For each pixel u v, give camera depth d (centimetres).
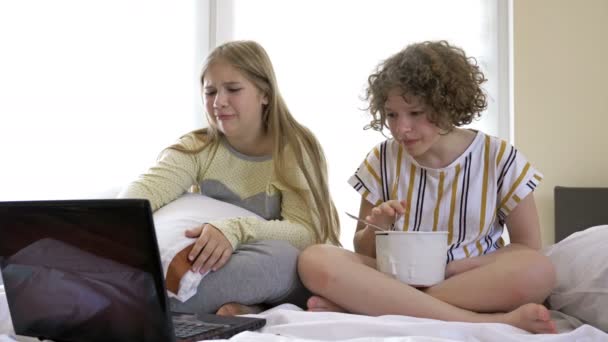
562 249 125
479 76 132
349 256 117
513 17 241
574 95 238
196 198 139
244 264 117
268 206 150
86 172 230
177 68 252
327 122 249
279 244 123
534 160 239
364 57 248
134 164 241
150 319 75
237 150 157
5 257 88
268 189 150
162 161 149
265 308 127
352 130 247
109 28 238
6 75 216
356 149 246
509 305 106
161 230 120
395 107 116
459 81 119
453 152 129
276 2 255
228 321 94
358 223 142
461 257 127
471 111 124
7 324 99
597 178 236
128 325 77
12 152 216
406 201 132
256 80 150
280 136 153
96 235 78
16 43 219
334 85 249
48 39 225
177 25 252
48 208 81
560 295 116
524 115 240
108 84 237
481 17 246
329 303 112
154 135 246
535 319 94
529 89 240
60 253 82
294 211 148
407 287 105
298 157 150
